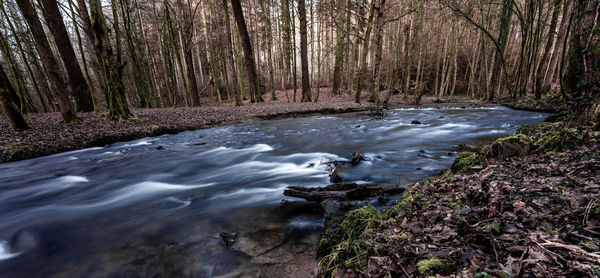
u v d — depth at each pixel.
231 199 4.64
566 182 2.59
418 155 6.45
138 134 10.60
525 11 17.38
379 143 8.38
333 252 2.48
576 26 4.00
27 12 9.66
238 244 3.12
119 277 2.67
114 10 11.58
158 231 3.56
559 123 4.75
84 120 11.95
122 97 12.24
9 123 10.91
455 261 1.78
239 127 12.80
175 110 17.11
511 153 4.16
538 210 2.17
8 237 3.61
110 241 3.38
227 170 6.64
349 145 8.39
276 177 5.85
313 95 28.09
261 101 24.92
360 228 2.77
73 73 15.74
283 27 24.50
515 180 2.97
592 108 3.79
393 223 2.71
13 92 14.20
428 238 2.18
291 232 3.37
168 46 24.00
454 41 27.94
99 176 6.40
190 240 3.28
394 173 5.19
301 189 4.43
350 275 2.09
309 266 2.63
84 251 3.19
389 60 33.12
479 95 25.97
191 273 2.64
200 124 12.69
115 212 4.34
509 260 1.59
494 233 1.98
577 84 4.03
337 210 3.63
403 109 18.23
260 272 2.58
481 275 1.49
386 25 30.91
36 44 10.09
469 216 2.31
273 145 9.12
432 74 38.69
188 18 28.50
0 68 9.12
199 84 39.53
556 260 1.52
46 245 3.40
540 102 13.87
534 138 4.87
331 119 14.68
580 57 3.92
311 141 9.39
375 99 22.41
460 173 4.05
